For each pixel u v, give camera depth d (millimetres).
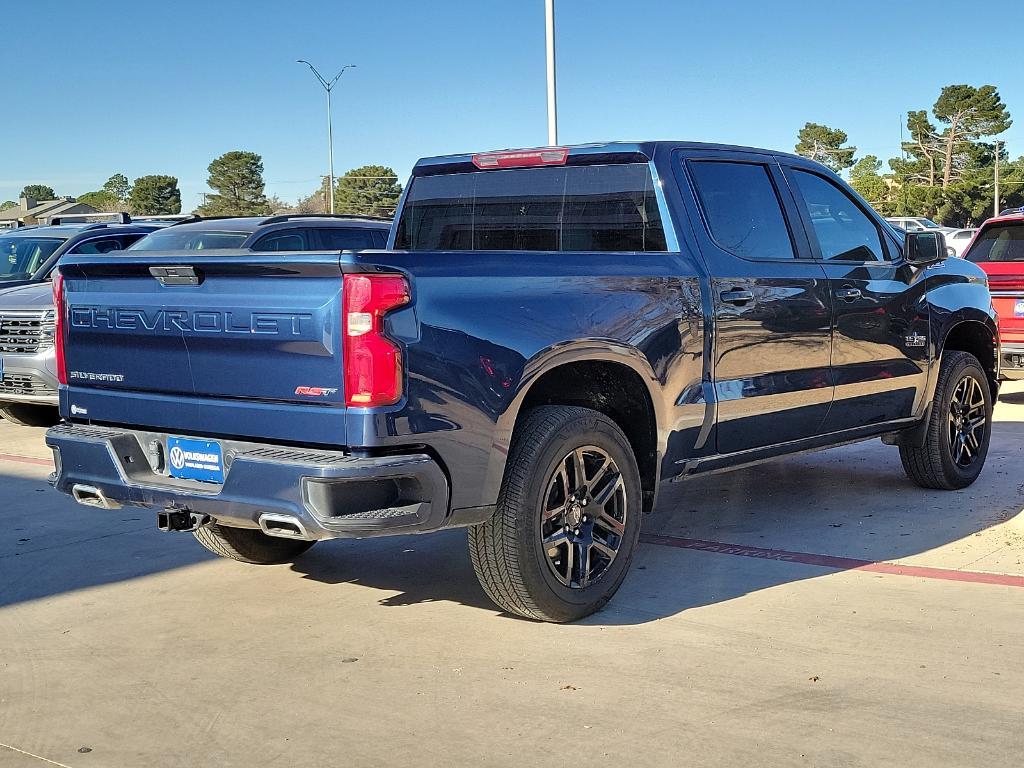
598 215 5586
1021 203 105438
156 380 4594
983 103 105750
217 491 4363
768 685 4051
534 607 4633
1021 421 9758
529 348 4430
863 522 6410
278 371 4195
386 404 4035
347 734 3723
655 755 3508
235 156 116812
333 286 4043
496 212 6016
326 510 4012
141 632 4785
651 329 4945
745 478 7684
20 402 10172
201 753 3604
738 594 5137
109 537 6379
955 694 3945
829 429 6102
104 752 3621
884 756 3473
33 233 12539
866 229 6441
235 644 4613
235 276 4293
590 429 4703
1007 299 10117
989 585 5203
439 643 4574
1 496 7492
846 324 6059
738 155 5750
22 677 4285
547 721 3779
